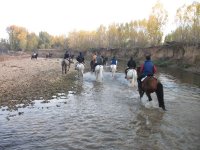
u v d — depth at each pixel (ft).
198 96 62.39
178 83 87.10
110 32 384.47
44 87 70.69
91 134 34.81
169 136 34.09
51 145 30.91
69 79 90.58
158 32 270.46
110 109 48.03
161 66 184.14
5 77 90.12
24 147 30.14
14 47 527.40
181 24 233.55
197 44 185.98
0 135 34.01
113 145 31.09
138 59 246.27
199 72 131.64
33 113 44.96
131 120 41.16
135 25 336.49
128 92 65.46
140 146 30.81
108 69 138.51
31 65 157.28
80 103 53.01
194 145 31.12
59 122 39.99
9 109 47.24
